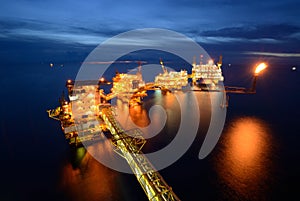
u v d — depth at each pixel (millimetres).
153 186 34156
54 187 44781
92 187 44656
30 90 142625
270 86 169750
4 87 153000
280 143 66312
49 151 60219
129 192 43156
